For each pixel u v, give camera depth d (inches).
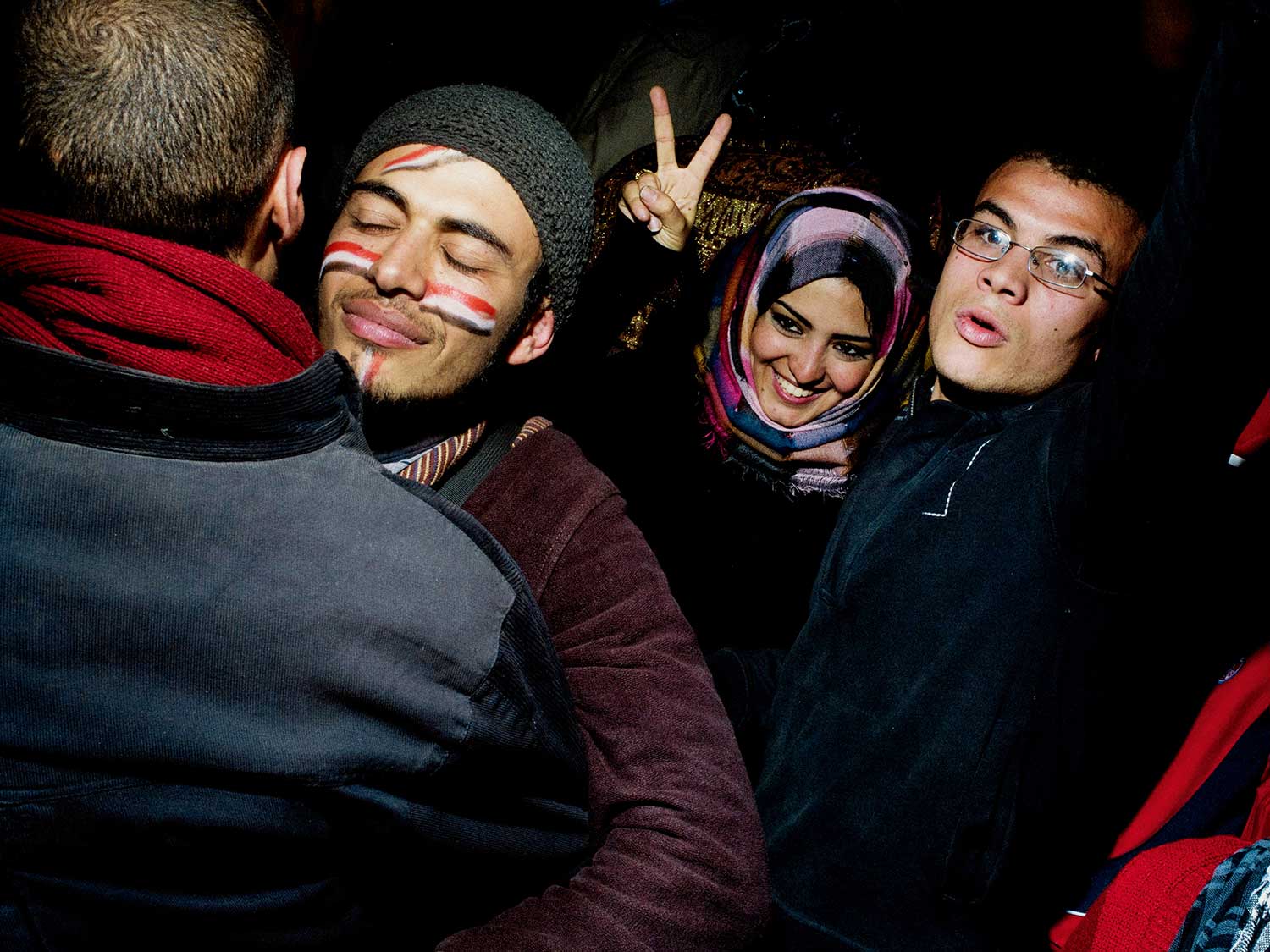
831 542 56.0
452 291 44.1
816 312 73.0
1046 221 48.0
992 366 49.9
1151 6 56.4
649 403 78.7
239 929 28.2
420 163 43.9
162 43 27.8
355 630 27.7
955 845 46.4
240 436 27.0
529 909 34.8
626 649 42.3
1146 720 45.1
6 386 25.5
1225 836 37.5
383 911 31.4
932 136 67.8
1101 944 35.9
